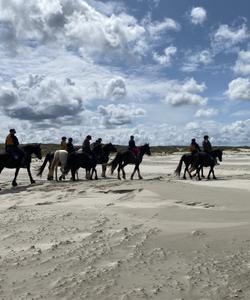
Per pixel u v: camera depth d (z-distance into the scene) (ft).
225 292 18.11
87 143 86.12
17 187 73.82
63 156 83.66
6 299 18.21
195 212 39.60
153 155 309.83
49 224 35.96
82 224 35.37
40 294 18.67
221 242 26.76
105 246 27.14
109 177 98.73
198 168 86.74
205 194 50.90
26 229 34.14
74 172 84.02
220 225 32.68
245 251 24.44
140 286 19.26
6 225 36.27
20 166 76.69
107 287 19.24
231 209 41.37
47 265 23.31
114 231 31.68
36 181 85.40
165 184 60.23
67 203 50.03
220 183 73.20
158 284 19.45
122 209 42.68
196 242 27.14
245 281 19.38
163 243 27.37
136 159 88.28
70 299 17.95
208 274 20.61
